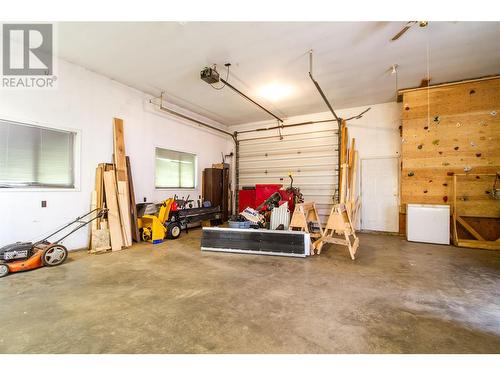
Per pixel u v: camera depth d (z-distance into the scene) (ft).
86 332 6.20
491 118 15.94
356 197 21.77
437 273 10.69
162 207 17.26
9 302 7.81
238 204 27.48
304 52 13.16
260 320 6.81
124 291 8.71
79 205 14.35
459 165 16.65
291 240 13.32
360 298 8.21
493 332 6.30
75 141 14.39
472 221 16.37
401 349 5.60
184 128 22.59
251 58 13.82
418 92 17.78
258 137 26.99
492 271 10.96
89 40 12.05
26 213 12.22
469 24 10.81
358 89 18.25
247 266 11.61
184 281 9.70
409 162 18.06
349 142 22.27
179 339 5.93
